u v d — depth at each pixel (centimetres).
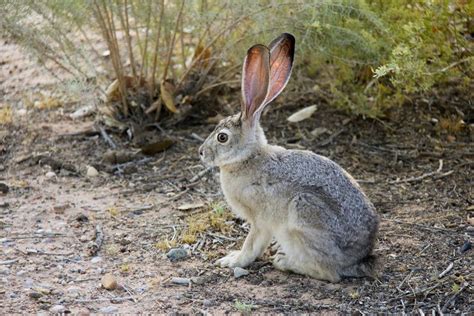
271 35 1303
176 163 1309
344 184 971
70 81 1365
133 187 1239
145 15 1330
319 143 1359
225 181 995
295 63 1398
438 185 1230
